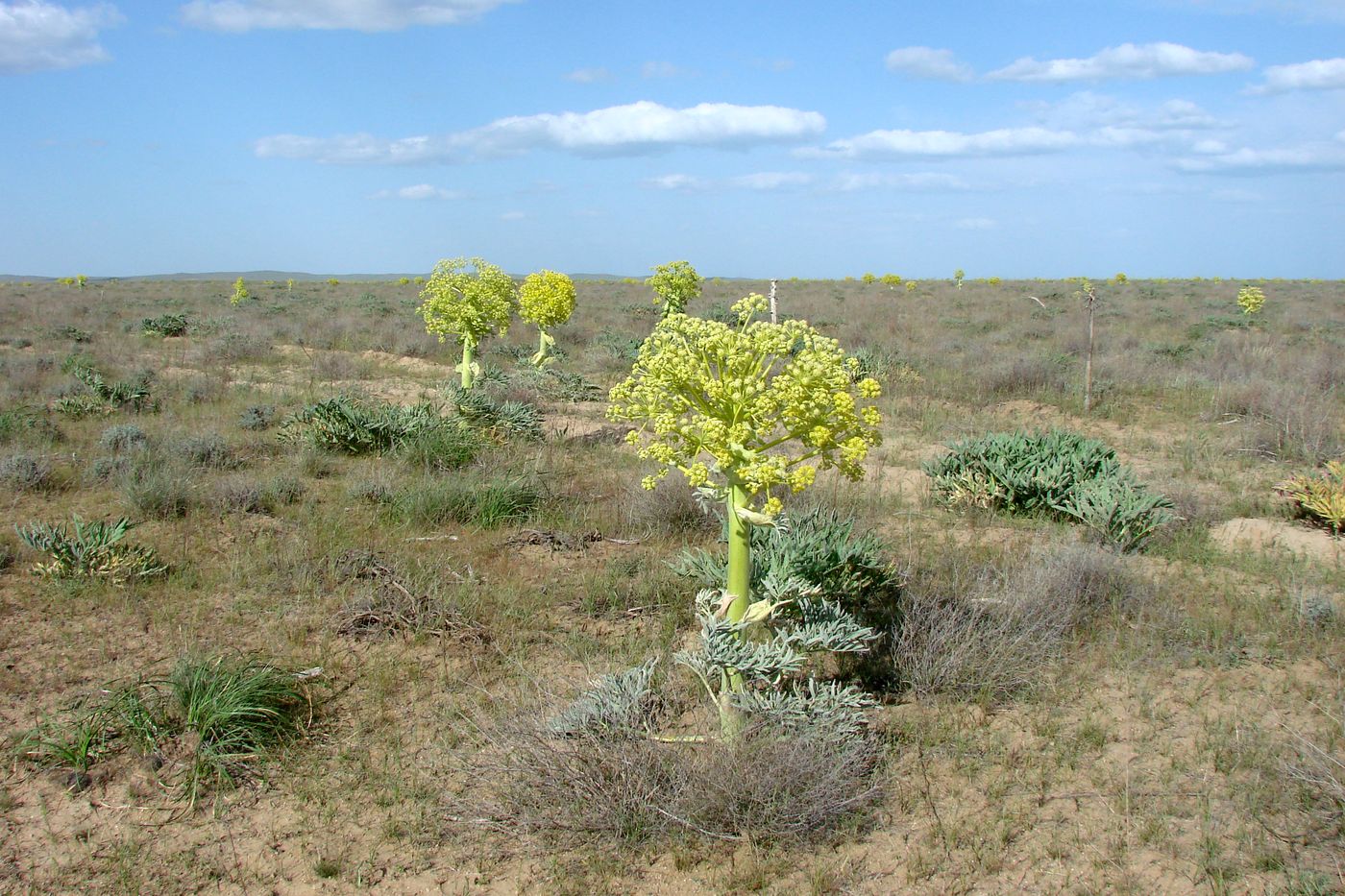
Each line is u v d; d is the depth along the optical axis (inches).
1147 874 140.4
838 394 151.6
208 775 167.8
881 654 208.4
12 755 172.1
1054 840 148.3
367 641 222.2
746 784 148.3
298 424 448.8
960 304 1520.7
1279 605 246.5
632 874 141.9
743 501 159.9
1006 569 257.3
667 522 317.4
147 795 162.4
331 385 638.5
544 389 594.2
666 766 156.2
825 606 186.9
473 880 141.3
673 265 746.8
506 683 201.8
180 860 145.3
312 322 1056.2
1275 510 348.5
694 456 163.8
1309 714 188.2
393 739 179.0
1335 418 497.0
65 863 144.3
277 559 271.7
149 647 217.0
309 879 141.3
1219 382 600.7
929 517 339.6
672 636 226.2
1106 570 247.0
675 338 157.3
